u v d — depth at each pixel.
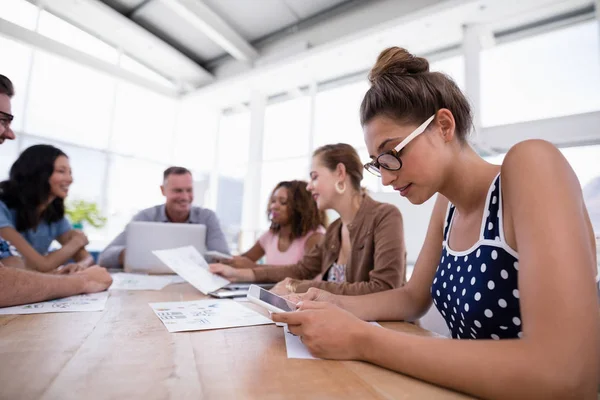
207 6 4.71
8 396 0.37
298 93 5.85
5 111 1.34
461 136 0.71
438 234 0.92
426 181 0.69
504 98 3.54
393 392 0.42
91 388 0.40
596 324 0.39
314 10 4.81
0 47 4.22
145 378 0.43
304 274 1.57
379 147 0.70
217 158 6.99
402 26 3.87
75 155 5.15
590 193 2.28
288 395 0.40
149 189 6.04
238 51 5.27
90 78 5.19
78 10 4.53
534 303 0.41
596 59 3.17
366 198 1.40
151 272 1.61
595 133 2.89
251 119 5.84
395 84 0.68
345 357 0.52
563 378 0.37
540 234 0.44
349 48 4.39
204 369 0.47
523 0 3.32
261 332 0.67
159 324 0.70
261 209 5.73
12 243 1.60
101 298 0.97
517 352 0.40
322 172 1.50
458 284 0.70
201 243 1.68
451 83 0.71
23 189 1.83
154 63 5.89
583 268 0.41
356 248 1.33
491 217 0.64
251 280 1.43
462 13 3.58
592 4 3.31
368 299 0.87
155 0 4.75
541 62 3.48
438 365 0.44
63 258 1.69
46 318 0.72
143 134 6.01
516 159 0.53
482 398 0.41
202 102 6.45
